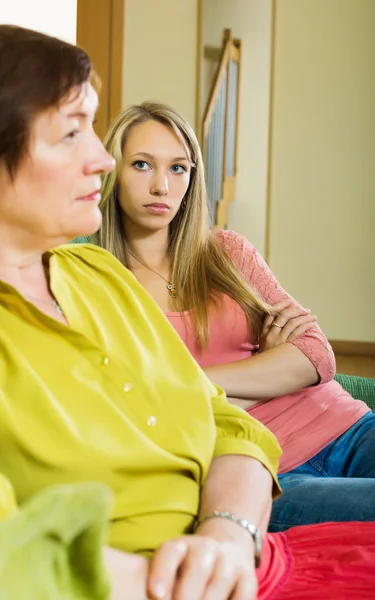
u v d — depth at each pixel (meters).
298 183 5.19
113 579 0.82
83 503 0.64
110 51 4.78
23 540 0.62
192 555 0.85
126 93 4.86
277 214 5.22
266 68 8.07
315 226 5.19
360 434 2.00
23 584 0.62
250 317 2.01
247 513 1.01
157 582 0.82
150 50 4.85
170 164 1.91
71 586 0.67
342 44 5.09
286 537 1.11
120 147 1.91
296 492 1.58
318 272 5.21
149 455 0.98
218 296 1.98
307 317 2.04
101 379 1.00
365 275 5.16
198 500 1.05
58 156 0.95
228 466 1.08
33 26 5.28
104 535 0.67
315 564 1.03
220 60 7.36
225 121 7.54
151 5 4.84
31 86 0.92
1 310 0.98
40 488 0.92
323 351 2.00
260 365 1.93
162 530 0.99
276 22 5.15
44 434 0.92
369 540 1.08
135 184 1.90
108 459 0.94
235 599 0.87
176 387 1.08
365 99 5.10
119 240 2.00
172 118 1.93
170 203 1.90
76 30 4.80
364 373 4.99
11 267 1.02
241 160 8.22
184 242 1.99
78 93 0.95
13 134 0.93
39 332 0.98
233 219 8.27
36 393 0.93
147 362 1.08
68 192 0.97
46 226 0.98
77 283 1.12
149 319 1.15
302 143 5.17
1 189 0.96
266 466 1.10
